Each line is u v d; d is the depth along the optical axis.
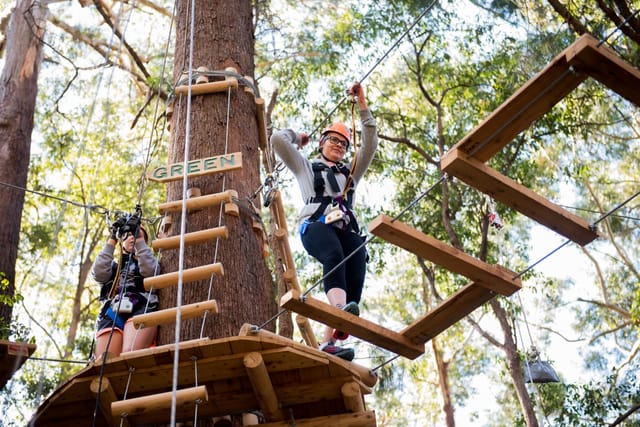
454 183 11.95
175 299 5.18
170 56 12.48
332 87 12.12
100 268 5.22
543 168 13.09
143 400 4.14
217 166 5.45
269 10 12.18
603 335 15.15
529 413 10.98
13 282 8.59
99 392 4.23
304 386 4.52
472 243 11.88
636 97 3.54
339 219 4.55
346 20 12.23
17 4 10.69
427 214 11.98
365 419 4.55
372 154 4.89
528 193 3.85
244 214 5.62
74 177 12.90
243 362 4.25
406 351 4.41
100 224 12.99
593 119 12.27
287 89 12.08
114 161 12.94
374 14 11.78
